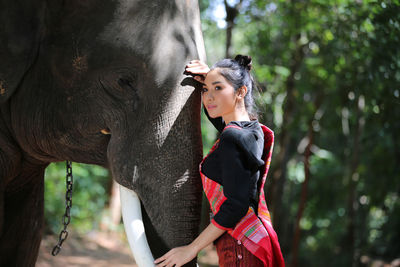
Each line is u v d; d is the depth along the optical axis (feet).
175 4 6.93
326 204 47.11
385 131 28.76
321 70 28.37
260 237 6.23
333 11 22.36
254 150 6.20
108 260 24.67
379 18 18.24
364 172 35.91
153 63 6.64
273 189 35.01
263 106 7.41
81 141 7.38
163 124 6.48
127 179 6.57
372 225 49.44
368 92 23.34
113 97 6.91
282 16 25.57
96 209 32.65
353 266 34.65
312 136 32.48
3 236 8.70
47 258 22.08
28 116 7.48
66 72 7.06
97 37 6.83
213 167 6.34
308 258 44.78
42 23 7.07
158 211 6.38
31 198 8.97
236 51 34.19
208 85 6.53
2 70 7.07
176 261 6.11
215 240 6.72
